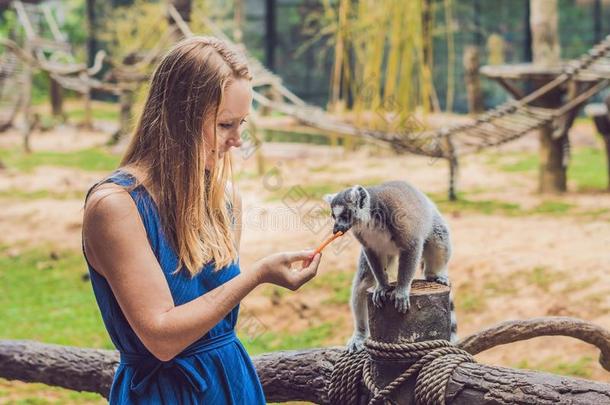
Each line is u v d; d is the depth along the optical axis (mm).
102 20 23812
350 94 20922
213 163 2211
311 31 21281
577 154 14766
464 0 20703
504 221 9117
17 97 17859
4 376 3500
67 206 11281
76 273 8578
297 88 22062
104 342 6516
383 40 14055
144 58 15969
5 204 11508
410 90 14328
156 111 2111
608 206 9680
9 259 9078
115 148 16297
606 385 2191
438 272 3320
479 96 18344
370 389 2512
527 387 2236
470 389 2314
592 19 20719
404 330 2455
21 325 6938
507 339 2807
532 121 10414
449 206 10266
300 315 6844
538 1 11297
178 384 2148
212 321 2004
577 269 6961
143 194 2074
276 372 2814
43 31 24906
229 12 22516
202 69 2064
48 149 16781
